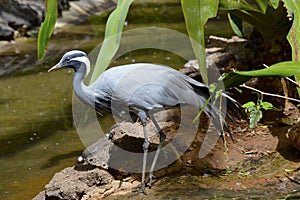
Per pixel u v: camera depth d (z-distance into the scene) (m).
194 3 5.38
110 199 6.71
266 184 6.70
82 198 6.78
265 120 8.48
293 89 8.94
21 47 17.25
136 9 22.25
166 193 6.71
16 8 18.56
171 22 19.94
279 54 10.02
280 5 9.09
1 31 17.69
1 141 10.07
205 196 6.51
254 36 11.61
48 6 5.68
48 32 5.73
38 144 9.88
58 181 7.03
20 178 8.52
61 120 11.06
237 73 5.36
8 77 14.14
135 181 7.08
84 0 22.64
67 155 9.30
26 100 12.35
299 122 7.57
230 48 11.77
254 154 7.49
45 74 14.24
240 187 6.68
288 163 7.14
